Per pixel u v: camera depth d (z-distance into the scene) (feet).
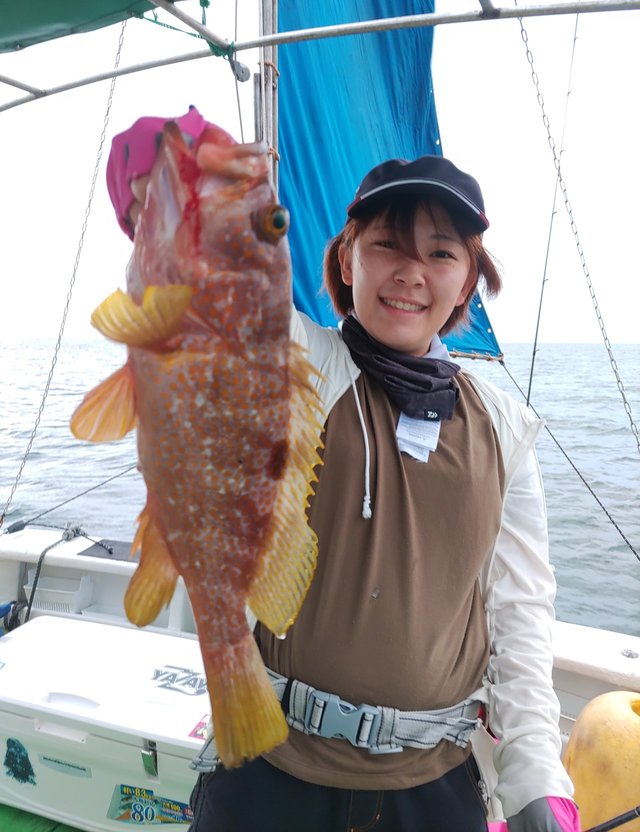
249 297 3.12
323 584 4.50
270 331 3.23
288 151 9.17
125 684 7.92
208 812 4.76
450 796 4.76
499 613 5.38
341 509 4.54
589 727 6.47
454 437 4.95
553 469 40.68
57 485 34.17
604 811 5.98
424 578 4.62
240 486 3.27
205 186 2.97
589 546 26.94
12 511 29.22
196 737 6.88
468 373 5.74
